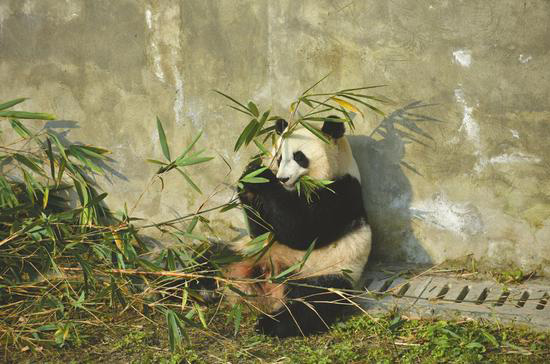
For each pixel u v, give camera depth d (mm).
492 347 5043
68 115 7258
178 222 7035
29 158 6906
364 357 5051
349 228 6066
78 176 6973
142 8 6801
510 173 5941
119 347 5309
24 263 6387
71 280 6066
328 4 6215
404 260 6477
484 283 5926
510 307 5488
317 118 5891
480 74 5883
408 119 6199
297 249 6059
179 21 6703
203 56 6699
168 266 5848
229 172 6816
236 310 5383
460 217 6180
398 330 5391
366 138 6387
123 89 7023
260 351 5234
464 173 6098
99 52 7023
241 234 6863
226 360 5070
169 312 5184
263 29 6457
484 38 5812
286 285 5891
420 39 6012
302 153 5875
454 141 6082
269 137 6559
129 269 5766
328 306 5633
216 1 6547
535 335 5148
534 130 5805
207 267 6133
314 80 6398
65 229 5699
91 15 6980
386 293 5633
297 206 5867
